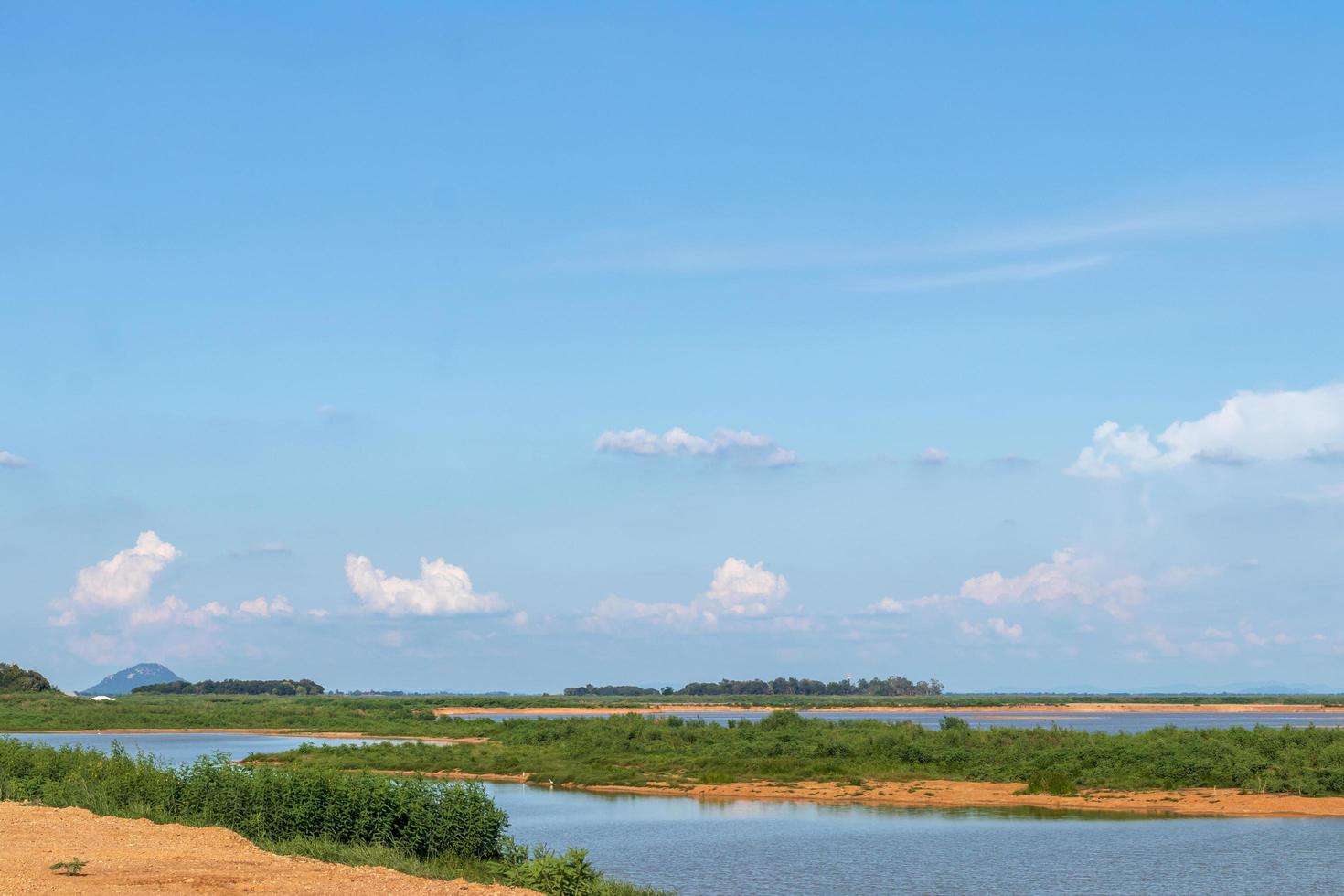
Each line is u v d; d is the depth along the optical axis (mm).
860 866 38812
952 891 34625
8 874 21641
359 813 30391
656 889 34156
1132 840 43625
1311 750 60250
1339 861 38812
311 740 115438
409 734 121438
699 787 64562
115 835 27453
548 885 25297
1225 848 41750
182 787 33906
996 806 55094
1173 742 64188
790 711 97812
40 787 37281
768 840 44844
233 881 22047
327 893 21391
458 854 30078
